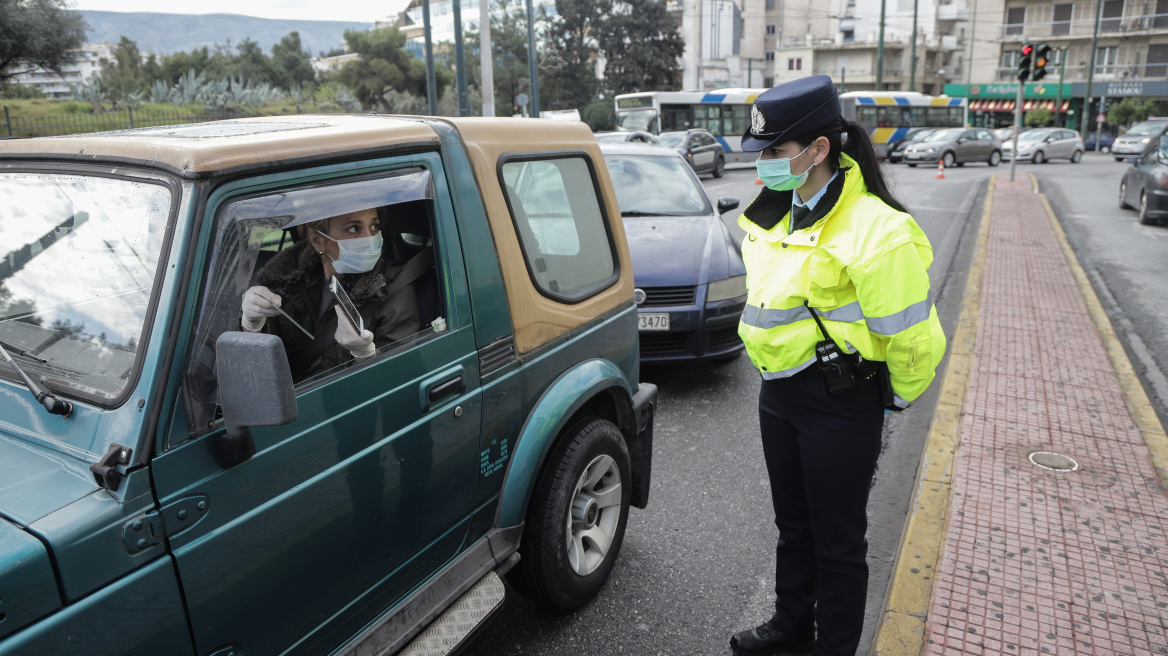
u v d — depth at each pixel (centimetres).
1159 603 277
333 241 200
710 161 2403
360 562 195
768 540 341
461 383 218
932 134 2988
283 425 160
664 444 443
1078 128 5278
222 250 158
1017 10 5353
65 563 132
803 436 221
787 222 216
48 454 151
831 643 233
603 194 299
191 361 152
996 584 288
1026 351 567
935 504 346
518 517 246
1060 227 1216
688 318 509
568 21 5006
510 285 238
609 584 306
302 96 3322
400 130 206
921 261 201
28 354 165
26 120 2041
